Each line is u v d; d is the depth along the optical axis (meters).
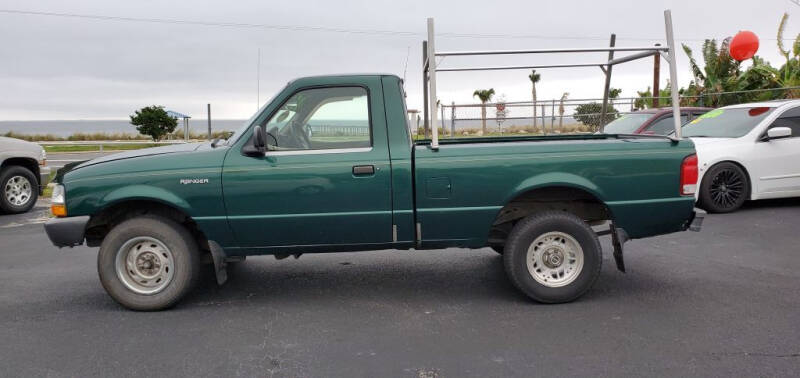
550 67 5.87
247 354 3.75
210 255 5.03
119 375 3.45
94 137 31.67
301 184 4.50
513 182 4.52
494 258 6.27
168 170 4.50
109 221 4.86
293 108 4.66
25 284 5.56
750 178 8.37
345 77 4.62
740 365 3.41
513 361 3.55
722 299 4.64
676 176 4.59
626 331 4.01
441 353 3.71
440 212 4.54
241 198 4.50
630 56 5.32
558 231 4.55
